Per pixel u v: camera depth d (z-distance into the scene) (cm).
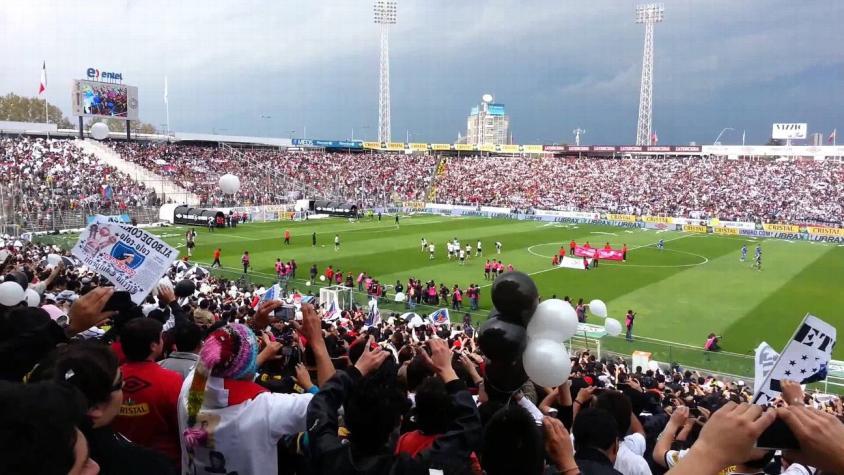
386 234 7012
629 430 772
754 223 7519
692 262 5559
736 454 272
